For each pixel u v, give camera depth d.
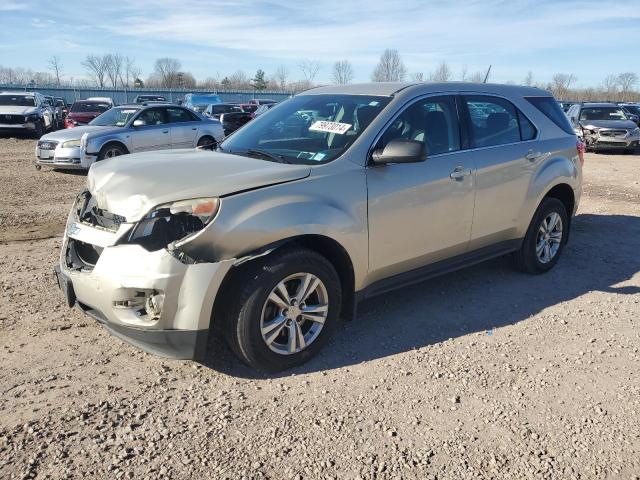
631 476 2.76
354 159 3.92
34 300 4.73
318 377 3.62
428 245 4.39
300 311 3.65
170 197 3.30
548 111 5.63
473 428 3.11
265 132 4.58
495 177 4.82
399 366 3.77
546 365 3.82
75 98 55.28
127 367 3.69
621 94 64.69
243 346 3.47
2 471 2.68
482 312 4.70
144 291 3.29
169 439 2.96
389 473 2.74
